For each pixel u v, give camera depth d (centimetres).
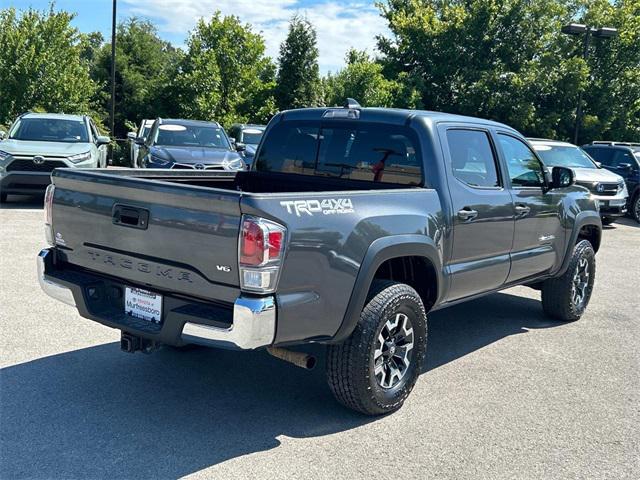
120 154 2555
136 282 398
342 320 390
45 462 349
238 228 343
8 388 443
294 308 361
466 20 3066
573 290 670
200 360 517
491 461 372
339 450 378
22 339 538
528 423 425
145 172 501
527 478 355
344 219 388
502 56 3109
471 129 526
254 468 353
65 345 530
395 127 498
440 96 3186
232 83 3156
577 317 688
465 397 466
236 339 344
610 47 3169
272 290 348
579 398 471
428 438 398
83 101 2853
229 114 3062
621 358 567
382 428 410
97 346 532
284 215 352
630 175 1681
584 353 578
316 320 375
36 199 1432
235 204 341
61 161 1252
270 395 455
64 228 431
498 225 536
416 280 486
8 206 1293
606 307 757
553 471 363
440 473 356
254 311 341
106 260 409
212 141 1390
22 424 392
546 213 606
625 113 3266
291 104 3191
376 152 507
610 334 642
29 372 472
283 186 562
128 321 396
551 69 3028
